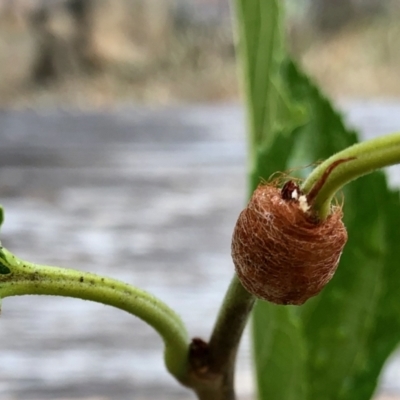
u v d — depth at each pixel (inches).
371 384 5.1
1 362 8.3
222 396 3.9
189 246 9.7
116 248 9.6
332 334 5.1
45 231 9.8
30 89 26.2
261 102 4.6
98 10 28.8
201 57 29.1
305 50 29.3
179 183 11.0
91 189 10.7
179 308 8.7
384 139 3.0
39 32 27.5
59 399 8.0
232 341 3.7
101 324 8.8
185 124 12.7
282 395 4.5
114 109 13.5
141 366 8.3
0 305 3.3
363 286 5.1
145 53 29.1
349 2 31.2
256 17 4.4
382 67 28.2
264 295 3.2
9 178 10.9
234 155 11.6
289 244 3.1
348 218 5.0
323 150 4.7
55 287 3.4
